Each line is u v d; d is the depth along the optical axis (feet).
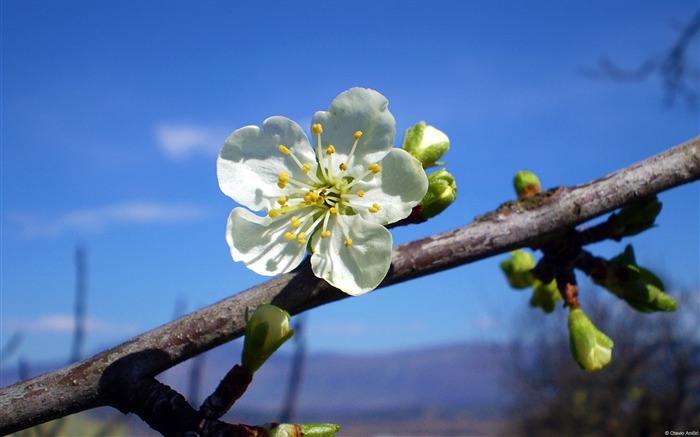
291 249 0.27
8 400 0.23
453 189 0.27
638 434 2.04
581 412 2.27
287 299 0.25
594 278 0.33
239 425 0.23
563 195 0.28
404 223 0.27
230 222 0.27
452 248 0.27
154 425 0.23
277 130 0.28
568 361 2.51
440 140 0.29
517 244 0.27
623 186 0.28
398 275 0.26
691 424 1.95
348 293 0.25
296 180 0.28
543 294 0.41
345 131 0.28
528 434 2.61
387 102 0.27
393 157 0.27
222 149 0.28
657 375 2.10
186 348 0.24
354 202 0.27
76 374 0.23
